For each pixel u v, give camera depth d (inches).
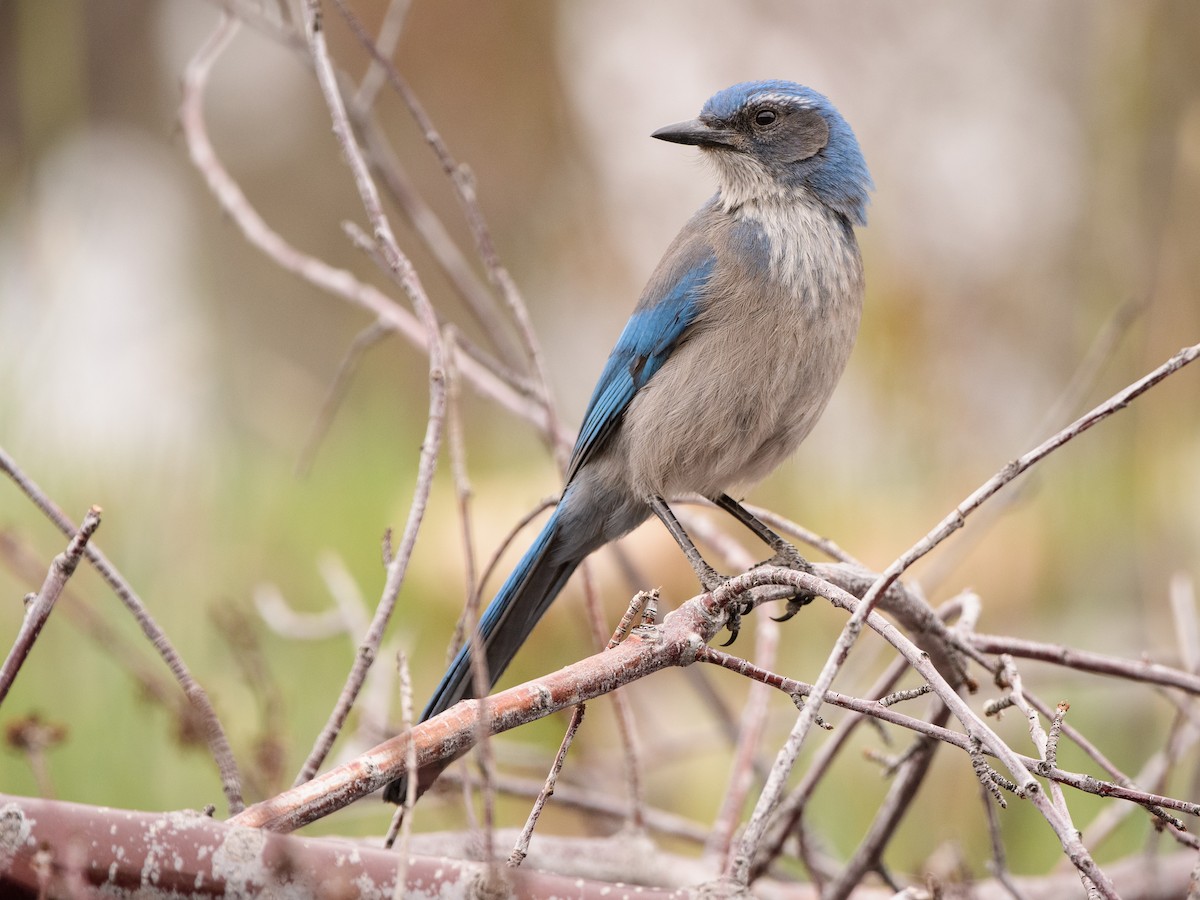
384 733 317.7
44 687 345.1
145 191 733.9
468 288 391.2
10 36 655.1
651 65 761.0
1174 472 466.9
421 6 784.9
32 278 509.4
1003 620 469.4
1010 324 600.1
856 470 523.8
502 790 321.7
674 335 335.0
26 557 302.8
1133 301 403.5
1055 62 661.3
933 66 691.4
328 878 177.8
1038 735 189.5
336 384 339.6
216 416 494.6
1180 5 526.3
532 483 477.7
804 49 728.3
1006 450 548.4
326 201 831.7
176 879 173.8
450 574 450.0
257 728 352.5
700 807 435.2
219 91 844.0
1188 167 496.1
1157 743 392.2
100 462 419.8
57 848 171.3
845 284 339.3
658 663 204.4
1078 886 304.2
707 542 346.0
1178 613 305.9
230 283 740.7
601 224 740.7
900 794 267.0
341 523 462.6
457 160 787.4
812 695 179.3
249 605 402.9
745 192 350.6
